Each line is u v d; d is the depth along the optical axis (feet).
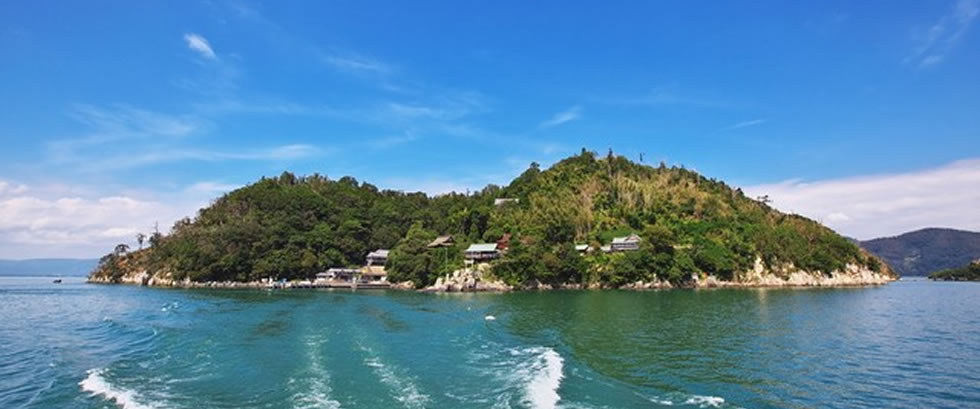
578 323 208.13
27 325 212.02
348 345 145.59
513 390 98.84
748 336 173.47
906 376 118.01
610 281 465.47
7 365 130.21
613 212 607.37
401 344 150.00
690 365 126.41
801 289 461.37
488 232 550.36
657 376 114.62
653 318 225.76
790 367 125.70
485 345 151.33
